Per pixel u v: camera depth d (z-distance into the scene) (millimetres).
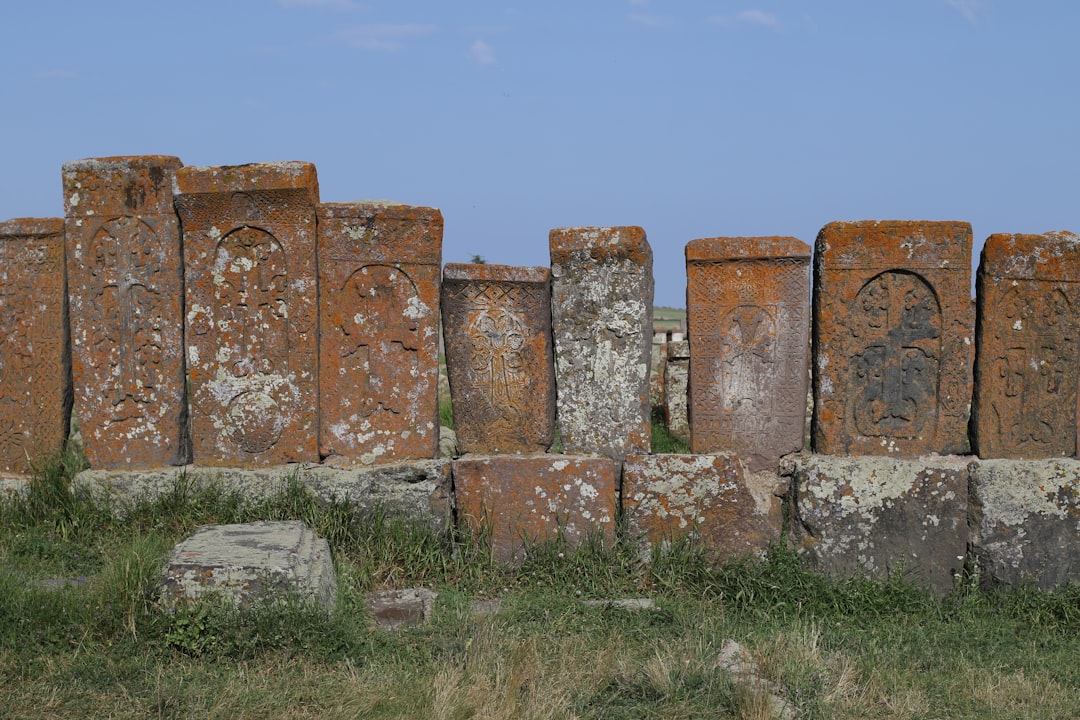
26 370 7633
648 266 7234
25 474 7672
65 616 5598
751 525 7105
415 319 7344
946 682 5484
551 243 7195
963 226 6965
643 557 7109
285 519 7098
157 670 5266
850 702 5109
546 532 7145
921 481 6980
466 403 7383
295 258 7285
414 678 5211
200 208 7262
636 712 4949
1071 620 6621
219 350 7375
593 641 5805
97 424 7473
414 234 7289
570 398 7273
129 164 7340
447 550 7254
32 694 4980
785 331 7164
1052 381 7070
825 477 6996
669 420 12766
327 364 7379
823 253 7070
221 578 5676
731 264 7164
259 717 4848
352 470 7297
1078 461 7031
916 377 7094
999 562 6922
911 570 6957
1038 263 7008
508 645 5594
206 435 7426
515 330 7316
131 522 7270
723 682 5152
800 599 6723
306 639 5523
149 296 7406
